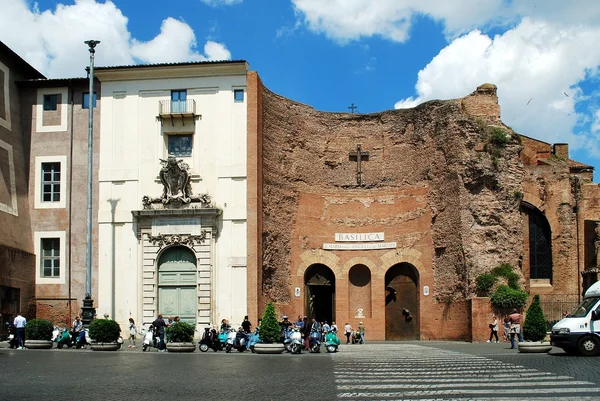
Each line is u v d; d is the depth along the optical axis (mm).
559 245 59875
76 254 51000
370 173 56906
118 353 37062
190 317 49625
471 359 32375
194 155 50781
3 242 47781
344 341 52719
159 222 50125
